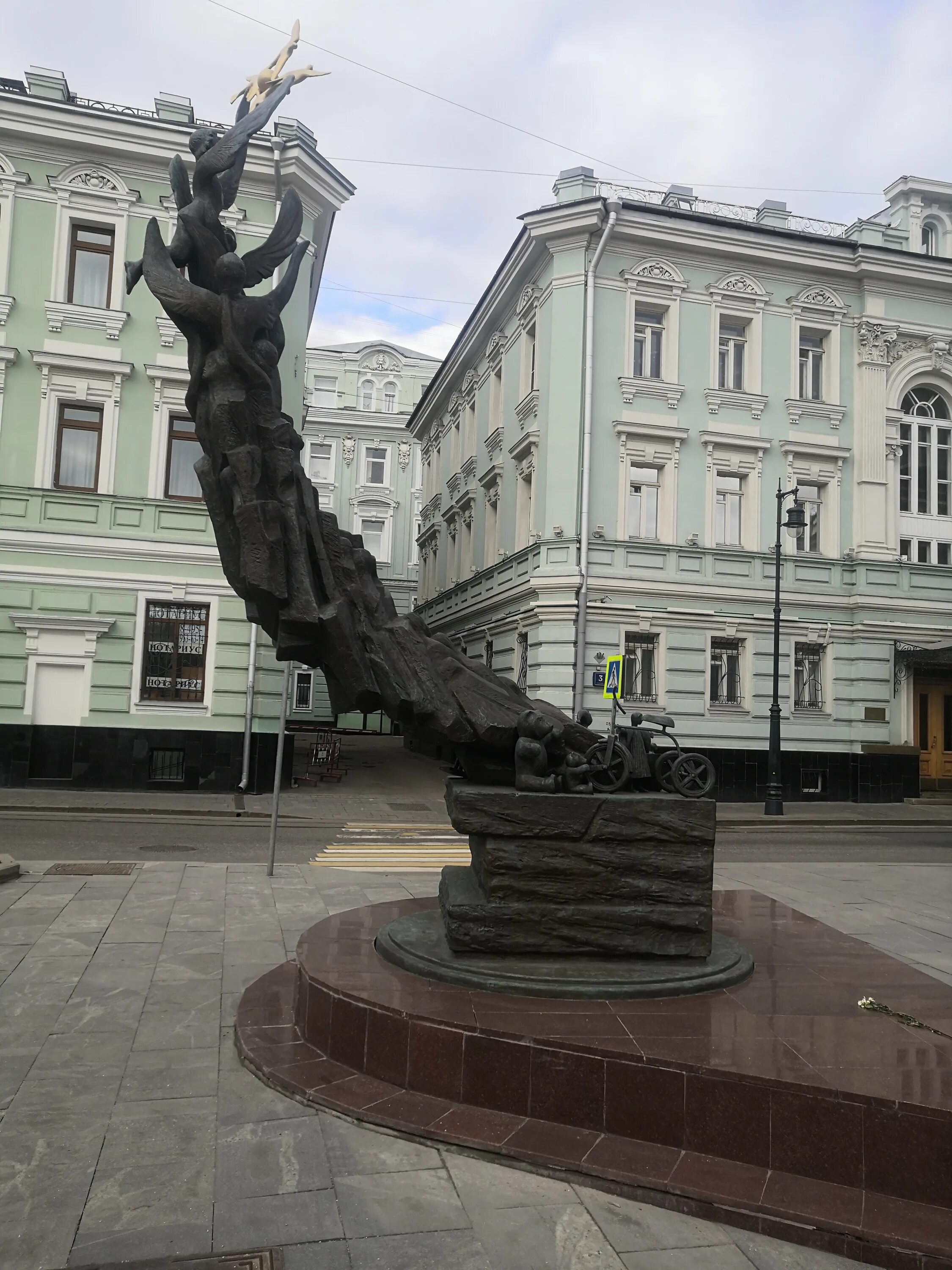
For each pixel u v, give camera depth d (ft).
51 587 57.62
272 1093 13.74
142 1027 16.40
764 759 66.44
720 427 67.56
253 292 64.80
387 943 16.87
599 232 65.10
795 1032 13.05
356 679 16.12
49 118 57.72
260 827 47.70
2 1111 13.05
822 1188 10.89
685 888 15.94
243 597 16.48
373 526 141.79
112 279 60.13
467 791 15.78
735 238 67.15
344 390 146.61
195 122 61.72
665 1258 9.94
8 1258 9.62
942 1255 9.70
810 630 68.03
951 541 72.95
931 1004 14.47
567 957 15.69
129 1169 11.48
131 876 29.86
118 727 57.88
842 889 31.42
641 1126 11.98
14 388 58.08
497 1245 10.05
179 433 61.00
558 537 64.23
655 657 65.51
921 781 70.18
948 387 72.79
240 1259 9.68
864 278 70.18
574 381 65.00
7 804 49.34
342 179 63.67
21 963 20.06
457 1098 13.02
